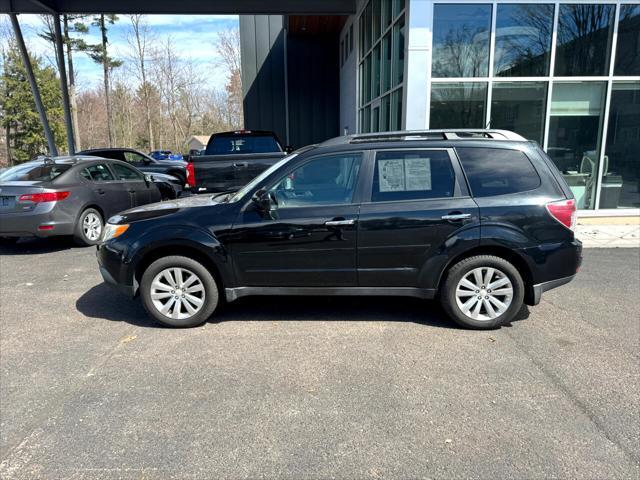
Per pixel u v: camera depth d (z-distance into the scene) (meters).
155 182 11.09
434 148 4.10
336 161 4.14
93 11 14.73
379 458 2.45
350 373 3.37
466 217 3.97
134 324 4.38
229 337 4.04
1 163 47.78
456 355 3.64
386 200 4.07
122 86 49.53
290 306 4.81
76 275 6.10
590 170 9.27
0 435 2.68
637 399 2.99
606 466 2.37
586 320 4.36
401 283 4.14
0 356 3.71
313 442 2.59
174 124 46.47
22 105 43.78
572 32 8.80
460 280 4.07
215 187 7.91
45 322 4.44
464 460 2.43
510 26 8.72
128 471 2.37
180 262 4.16
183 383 3.25
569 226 4.02
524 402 2.96
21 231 7.14
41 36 33.91
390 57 10.56
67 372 3.43
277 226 4.08
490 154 4.10
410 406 2.94
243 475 2.34
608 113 9.06
